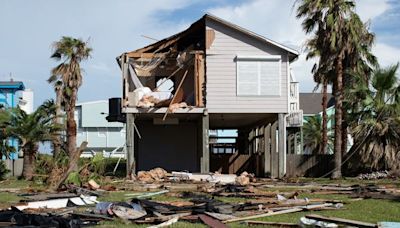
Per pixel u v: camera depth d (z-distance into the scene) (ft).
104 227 34.19
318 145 150.92
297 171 101.55
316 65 117.91
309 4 94.79
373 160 90.27
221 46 91.86
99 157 83.92
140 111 89.45
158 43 93.04
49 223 33.81
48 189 63.46
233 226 33.96
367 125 90.48
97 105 179.22
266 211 40.57
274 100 92.17
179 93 96.22
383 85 91.71
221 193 58.75
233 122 111.75
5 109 96.43
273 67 92.38
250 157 111.24
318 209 42.55
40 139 95.40
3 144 98.63
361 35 96.37
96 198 54.49
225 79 91.66
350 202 49.32
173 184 74.95
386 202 49.85
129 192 63.41
